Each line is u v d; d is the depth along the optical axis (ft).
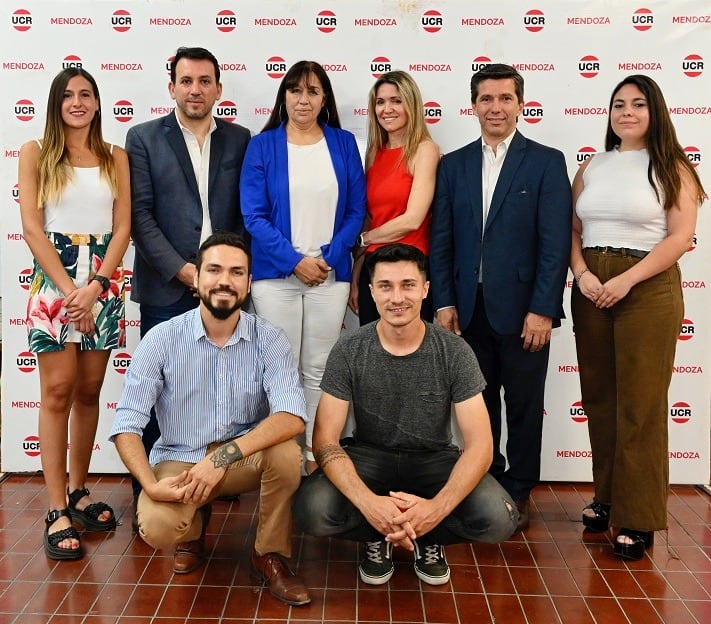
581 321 9.07
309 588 7.91
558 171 8.97
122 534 9.12
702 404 10.87
